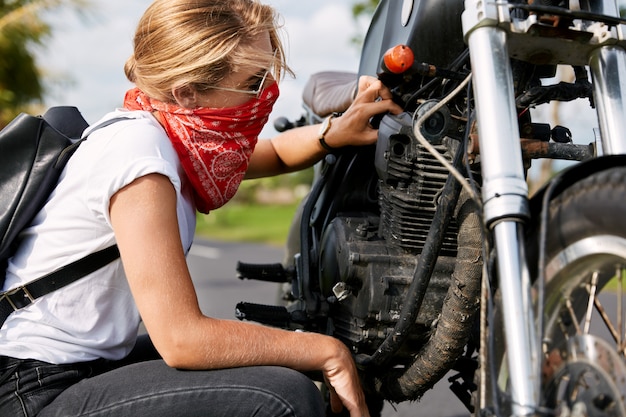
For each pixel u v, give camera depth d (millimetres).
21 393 1555
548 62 1434
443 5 1671
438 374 1623
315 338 1613
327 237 1870
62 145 1630
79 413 1524
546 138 1600
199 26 1562
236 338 1530
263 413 1505
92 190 1528
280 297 2617
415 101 1749
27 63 11672
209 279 6680
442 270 1708
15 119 1632
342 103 2100
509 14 1330
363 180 1958
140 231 1485
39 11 11242
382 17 1946
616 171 1192
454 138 1592
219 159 1626
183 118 1594
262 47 1609
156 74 1581
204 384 1519
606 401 1157
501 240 1260
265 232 13305
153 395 1517
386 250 1733
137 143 1534
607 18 1353
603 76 1396
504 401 1230
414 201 1653
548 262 1281
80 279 1578
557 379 1240
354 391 1608
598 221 1199
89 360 1628
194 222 1692
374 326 1726
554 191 1283
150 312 1480
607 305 3941
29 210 1589
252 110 1619
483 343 1322
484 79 1319
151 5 1627
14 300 1599
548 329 1289
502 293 1247
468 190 1335
